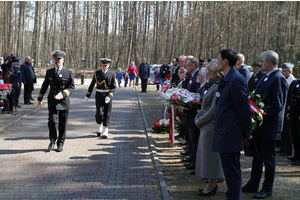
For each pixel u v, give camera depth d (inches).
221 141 149.3
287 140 265.1
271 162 177.8
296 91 241.4
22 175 209.0
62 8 1870.1
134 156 261.6
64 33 1930.4
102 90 320.5
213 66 181.5
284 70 279.7
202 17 1053.2
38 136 322.3
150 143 298.5
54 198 172.7
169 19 1740.9
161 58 2294.5
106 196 177.5
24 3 1795.0
